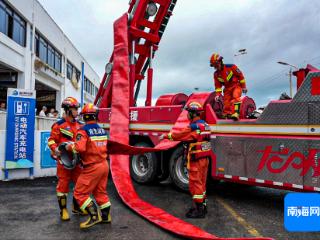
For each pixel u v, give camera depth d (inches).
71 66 1272.1
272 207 226.1
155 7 350.3
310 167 190.5
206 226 180.7
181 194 262.5
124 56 338.6
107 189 278.2
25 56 730.8
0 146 303.4
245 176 222.4
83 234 162.9
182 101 295.9
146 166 304.5
